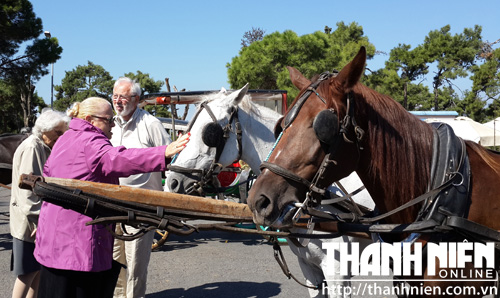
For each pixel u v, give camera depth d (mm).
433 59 44344
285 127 2189
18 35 24422
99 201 2326
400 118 2328
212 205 2502
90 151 2631
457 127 14031
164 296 5094
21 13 24469
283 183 2102
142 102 8203
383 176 2270
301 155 2111
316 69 24656
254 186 2141
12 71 25578
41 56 25188
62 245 2633
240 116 3721
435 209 2178
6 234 8352
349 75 2135
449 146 2266
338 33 42219
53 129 3936
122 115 4195
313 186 2102
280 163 2121
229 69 25828
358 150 2195
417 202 2207
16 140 6762
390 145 2264
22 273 3729
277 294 5098
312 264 3404
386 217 2418
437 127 2428
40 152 3932
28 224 3711
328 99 2156
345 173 2170
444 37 44469
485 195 2240
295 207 2098
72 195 2291
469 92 43594
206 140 3482
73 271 2652
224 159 3639
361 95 2258
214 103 3719
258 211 2082
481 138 14055
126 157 2547
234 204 2553
